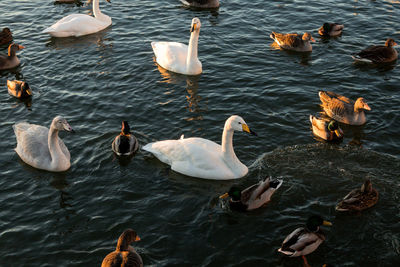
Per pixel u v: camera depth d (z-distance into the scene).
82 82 21.89
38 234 13.38
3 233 13.38
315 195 15.02
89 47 25.30
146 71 22.97
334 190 15.26
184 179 15.89
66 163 16.12
